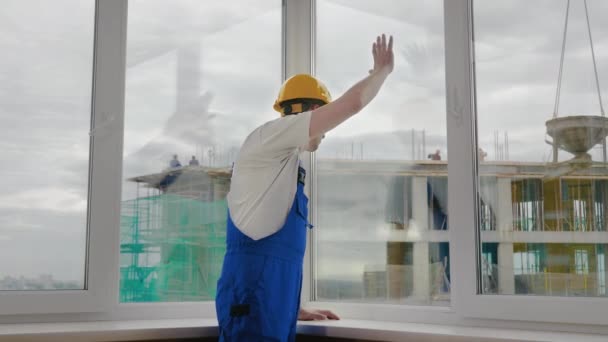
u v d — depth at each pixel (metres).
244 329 1.84
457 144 2.19
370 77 1.86
